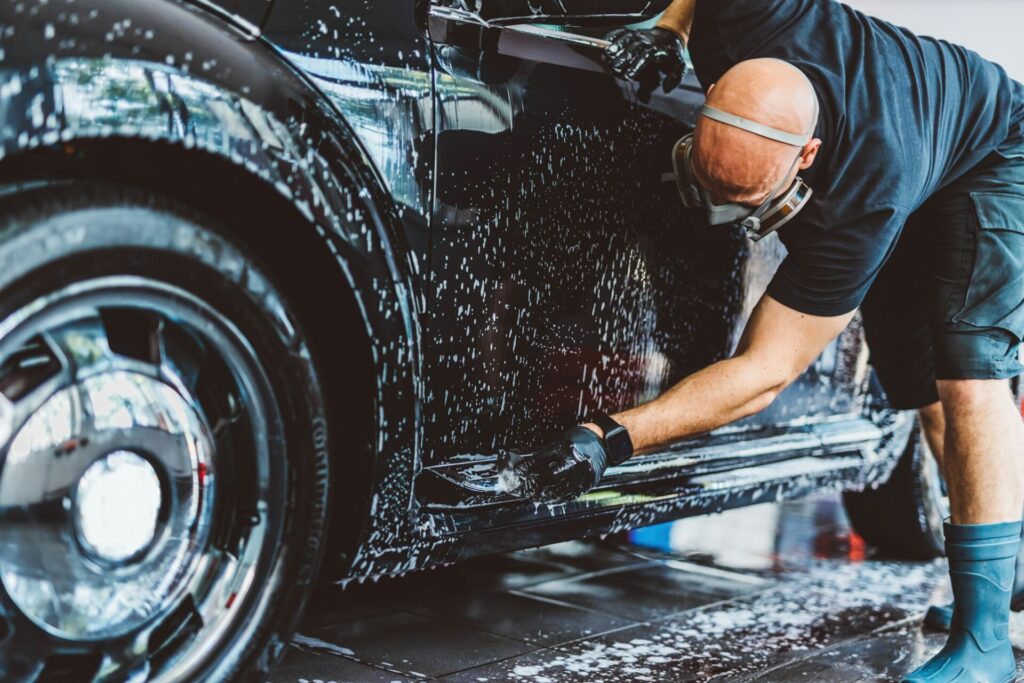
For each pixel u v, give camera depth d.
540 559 2.82
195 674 1.37
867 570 2.96
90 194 1.21
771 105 1.62
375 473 1.56
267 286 1.39
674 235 2.01
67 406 1.24
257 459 1.42
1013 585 2.14
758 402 1.89
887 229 1.75
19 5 1.13
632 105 1.89
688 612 2.40
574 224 1.81
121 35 1.20
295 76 1.40
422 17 1.57
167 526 1.36
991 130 2.03
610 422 1.78
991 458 1.96
